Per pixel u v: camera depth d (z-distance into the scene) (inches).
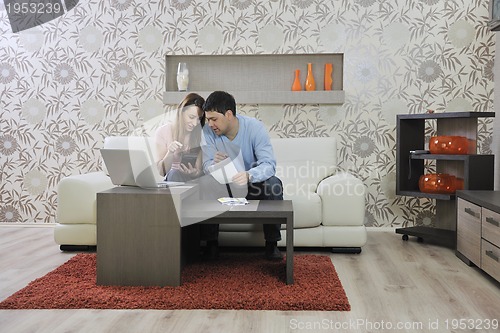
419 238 169.0
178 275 115.5
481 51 178.2
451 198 159.9
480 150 179.6
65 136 189.2
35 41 188.5
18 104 189.8
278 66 186.2
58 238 151.3
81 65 188.1
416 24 179.9
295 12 182.7
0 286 117.2
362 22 181.3
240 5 183.9
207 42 185.3
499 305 105.1
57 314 99.6
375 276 126.5
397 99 181.8
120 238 115.7
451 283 120.4
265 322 95.7
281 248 156.9
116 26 187.0
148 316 98.7
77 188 151.0
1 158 190.1
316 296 107.7
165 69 186.5
